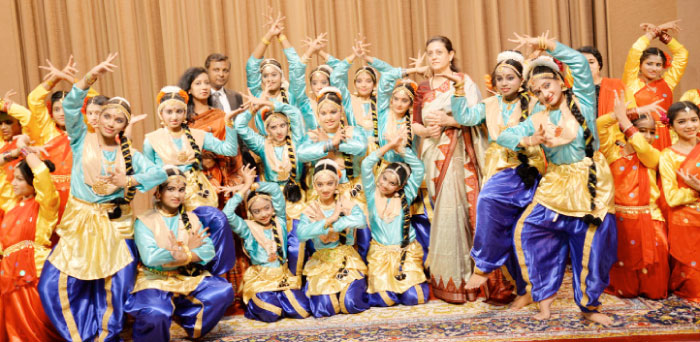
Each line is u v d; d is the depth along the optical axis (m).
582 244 3.71
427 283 4.43
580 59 3.64
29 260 3.82
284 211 4.46
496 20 6.18
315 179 4.21
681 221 4.09
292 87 4.91
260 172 4.76
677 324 3.67
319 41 4.96
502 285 4.25
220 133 4.62
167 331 3.69
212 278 3.97
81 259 3.70
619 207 4.16
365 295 4.29
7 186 4.16
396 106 4.54
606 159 4.20
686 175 4.01
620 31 5.95
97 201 3.80
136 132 6.14
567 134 3.65
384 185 4.36
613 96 4.41
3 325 3.88
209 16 6.14
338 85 4.89
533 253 3.84
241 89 6.21
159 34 6.16
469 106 4.30
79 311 3.73
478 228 3.98
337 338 3.76
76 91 3.70
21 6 6.02
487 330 3.73
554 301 4.21
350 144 4.50
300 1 6.17
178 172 3.88
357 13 6.14
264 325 4.10
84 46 6.08
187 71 4.62
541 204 3.79
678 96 5.62
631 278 4.18
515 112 4.01
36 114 4.43
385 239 4.41
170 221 3.92
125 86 6.09
